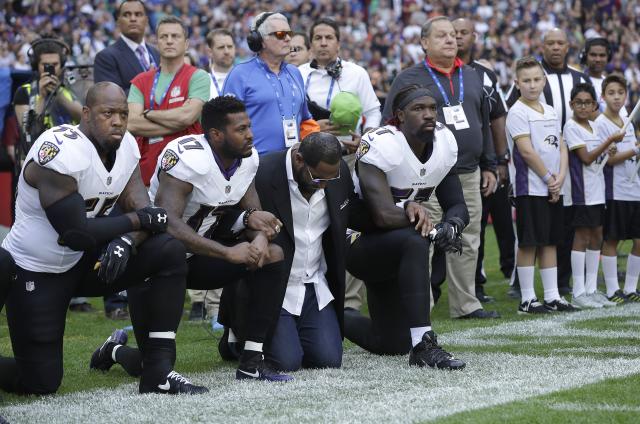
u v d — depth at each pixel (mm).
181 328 14023
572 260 16047
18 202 9133
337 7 49000
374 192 10664
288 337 10430
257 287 9891
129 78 15109
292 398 8812
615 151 16422
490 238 27219
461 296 14633
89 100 8914
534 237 15000
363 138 10812
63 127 8930
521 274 15258
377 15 48469
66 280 9250
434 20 14312
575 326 13375
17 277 9078
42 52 14984
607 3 49938
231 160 9758
